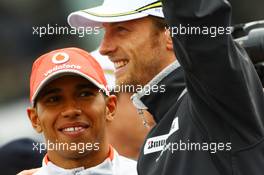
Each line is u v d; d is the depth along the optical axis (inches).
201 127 447.8
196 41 428.8
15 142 725.3
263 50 499.2
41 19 1759.4
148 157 495.5
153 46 536.4
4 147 725.9
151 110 536.4
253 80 449.1
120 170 521.0
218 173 441.4
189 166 450.6
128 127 684.7
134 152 690.2
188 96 458.9
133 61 538.6
